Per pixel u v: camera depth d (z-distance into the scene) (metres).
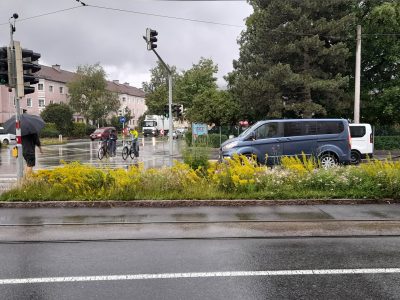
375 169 9.55
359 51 23.38
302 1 27.02
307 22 26.39
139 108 109.62
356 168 9.93
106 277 4.59
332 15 27.83
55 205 8.55
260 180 9.33
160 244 5.90
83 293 4.17
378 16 27.08
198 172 9.99
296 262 5.09
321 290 4.24
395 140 30.00
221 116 34.69
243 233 6.46
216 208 8.36
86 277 4.60
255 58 29.66
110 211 8.11
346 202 8.74
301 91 26.84
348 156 13.93
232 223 7.11
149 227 6.88
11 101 64.12
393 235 6.33
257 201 8.67
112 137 23.20
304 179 9.44
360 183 9.24
